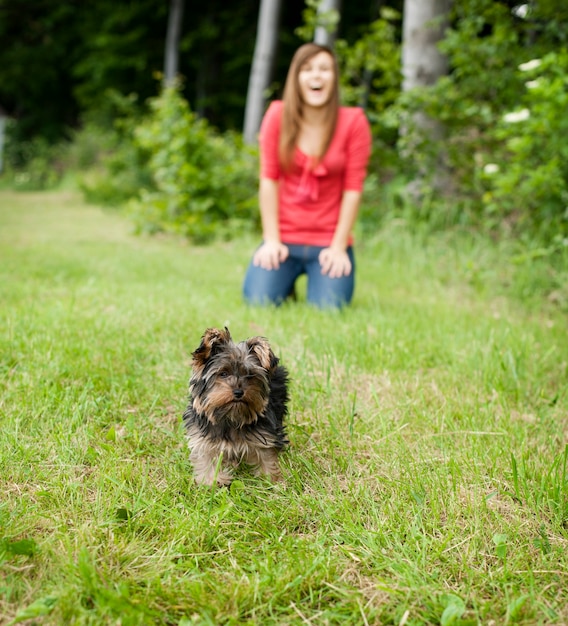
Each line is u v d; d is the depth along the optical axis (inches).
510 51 365.4
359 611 90.2
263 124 263.4
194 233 443.5
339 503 117.9
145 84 1159.0
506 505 120.3
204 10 1106.1
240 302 259.4
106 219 595.8
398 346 203.0
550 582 98.3
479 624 87.3
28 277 293.6
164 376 173.5
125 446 135.3
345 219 257.6
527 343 210.7
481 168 363.6
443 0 405.1
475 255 341.1
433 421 155.6
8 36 1365.7
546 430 153.6
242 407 119.3
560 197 313.0
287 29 1045.2
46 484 118.8
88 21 1238.9
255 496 119.7
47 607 84.3
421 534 108.7
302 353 195.3
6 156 1219.9
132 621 84.2
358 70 451.2
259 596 91.5
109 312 231.9
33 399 149.3
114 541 102.8
